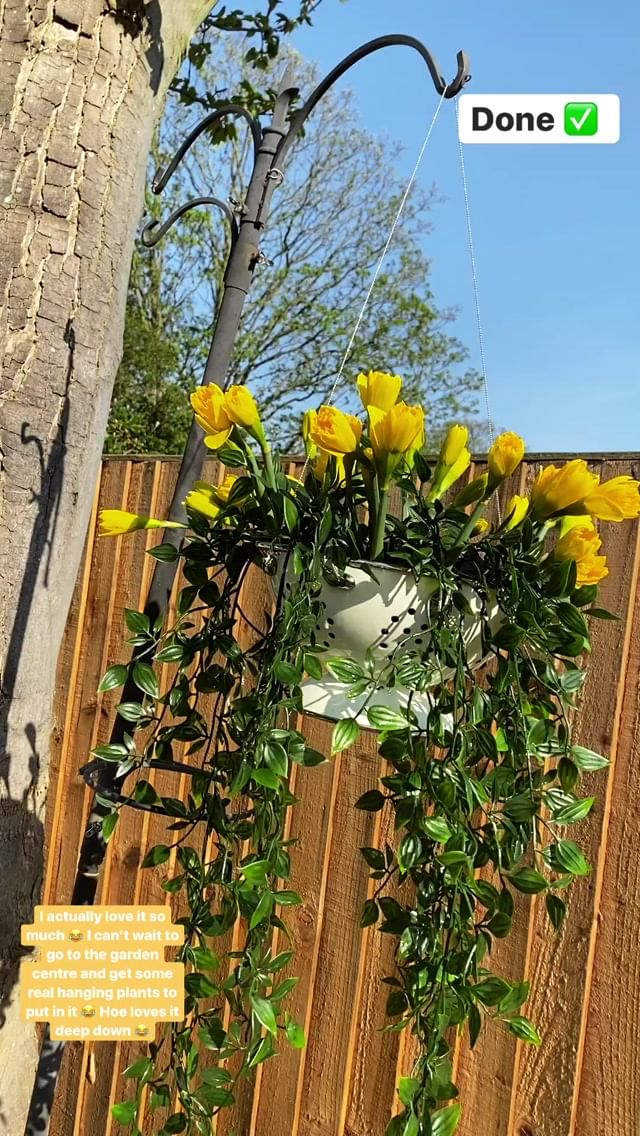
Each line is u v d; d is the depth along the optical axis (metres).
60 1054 1.06
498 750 0.77
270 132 1.07
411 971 0.73
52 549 0.95
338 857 1.56
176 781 1.81
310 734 1.63
